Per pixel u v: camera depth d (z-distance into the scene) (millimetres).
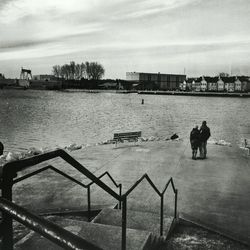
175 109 82312
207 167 13734
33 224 1398
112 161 14672
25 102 102875
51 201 9008
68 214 7992
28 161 2156
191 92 183875
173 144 19781
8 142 31641
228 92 182500
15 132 38406
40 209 8234
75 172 12305
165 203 9156
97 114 65562
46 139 33969
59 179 11164
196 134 15133
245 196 9922
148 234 4766
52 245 3848
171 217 7105
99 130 42062
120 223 6293
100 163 14242
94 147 18484
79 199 9234
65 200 9109
